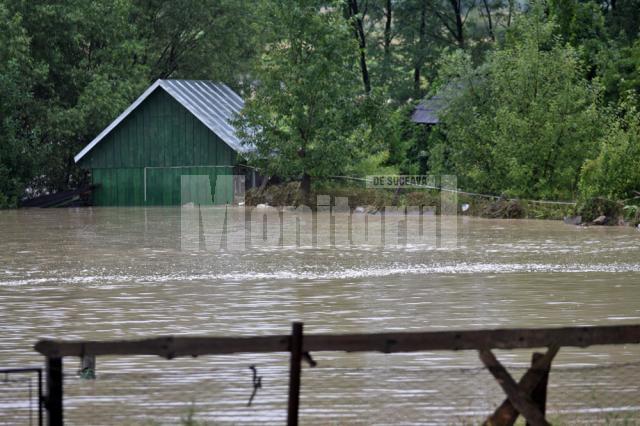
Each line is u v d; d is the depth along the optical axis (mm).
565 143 59375
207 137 71500
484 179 62438
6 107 71375
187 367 17500
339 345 11844
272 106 68125
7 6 74188
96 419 14156
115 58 79938
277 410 14594
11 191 71375
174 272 31219
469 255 36031
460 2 98625
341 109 68375
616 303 24422
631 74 66500
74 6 76125
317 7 68938
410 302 24828
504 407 12125
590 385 15758
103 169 73875
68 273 31000
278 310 23703
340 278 29578
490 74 65438
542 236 44438
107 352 11648
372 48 99938
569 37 67875
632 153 54312
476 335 11938
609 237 43688
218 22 88125
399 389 15688
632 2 76688
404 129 82312
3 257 35812
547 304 24359
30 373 17172
